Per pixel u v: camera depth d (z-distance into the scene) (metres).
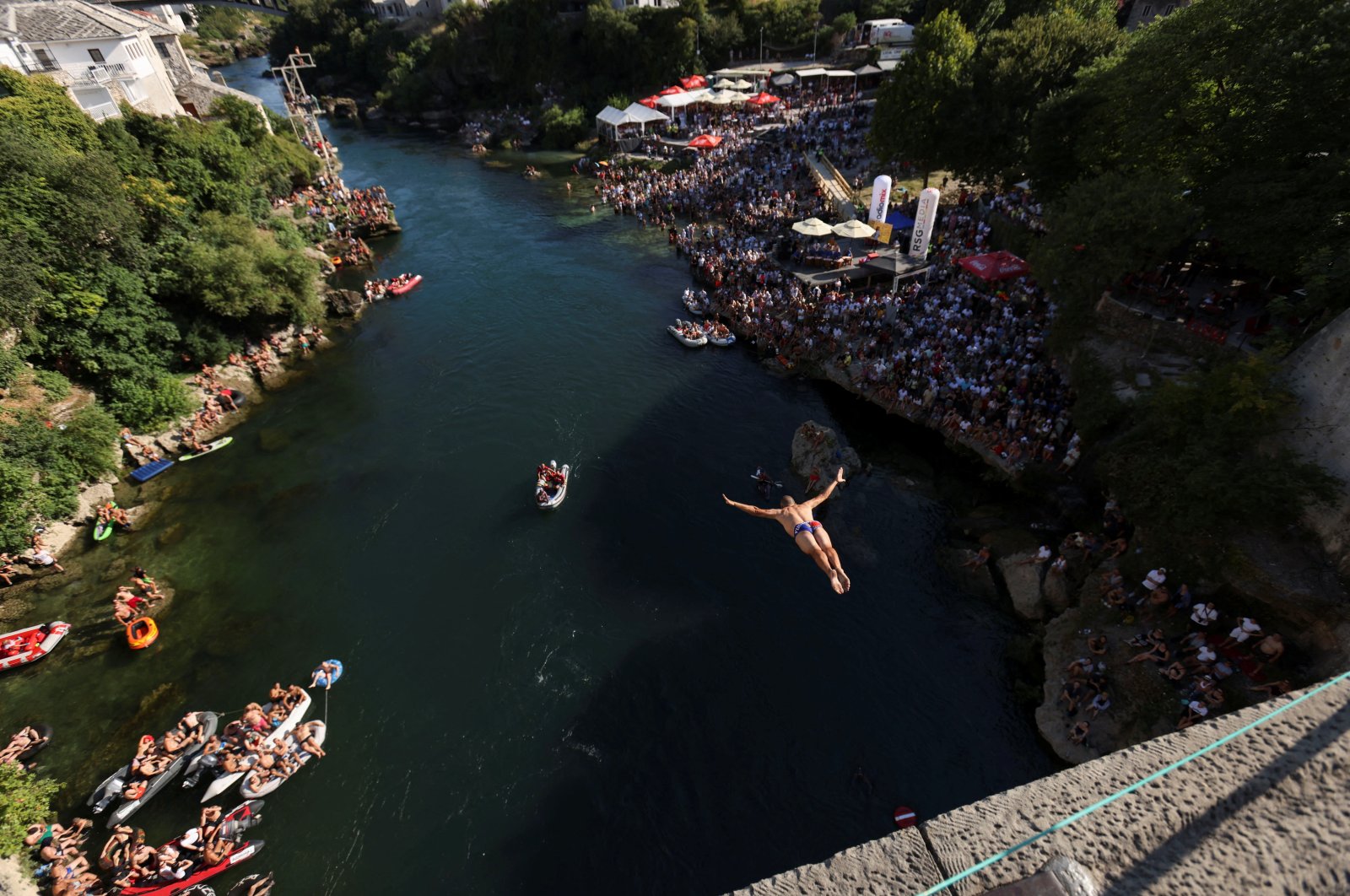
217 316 42.66
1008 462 31.47
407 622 27.25
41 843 20.06
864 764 22.03
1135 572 23.67
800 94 90.62
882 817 20.67
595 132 95.62
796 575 28.73
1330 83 23.16
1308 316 23.31
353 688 24.84
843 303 43.28
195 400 39.56
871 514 31.17
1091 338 30.98
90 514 32.50
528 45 104.62
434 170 86.06
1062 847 5.31
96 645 26.83
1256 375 21.41
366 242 64.31
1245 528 20.98
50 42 53.34
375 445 37.34
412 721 23.70
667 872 19.72
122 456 35.78
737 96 82.94
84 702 24.73
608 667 25.20
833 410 38.41
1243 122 25.98
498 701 24.23
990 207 50.97
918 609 26.97
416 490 33.91
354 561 30.09
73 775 22.44
